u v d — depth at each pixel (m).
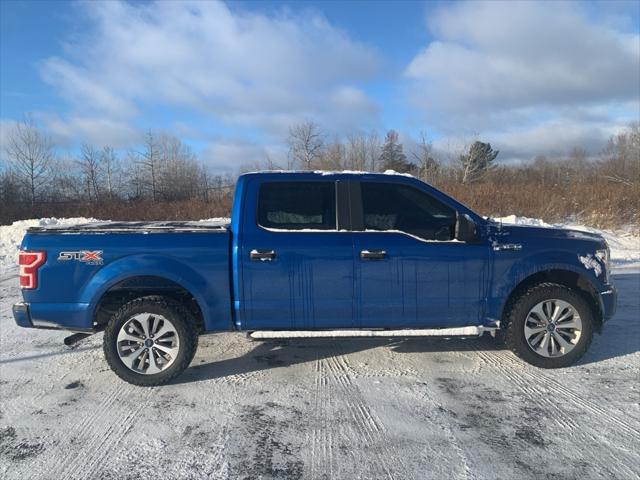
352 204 4.58
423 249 4.49
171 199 37.62
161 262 4.38
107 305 4.68
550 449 3.29
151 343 4.41
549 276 4.93
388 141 42.53
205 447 3.39
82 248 4.36
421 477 3.01
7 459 3.28
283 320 4.50
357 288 4.47
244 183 4.61
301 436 3.52
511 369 4.69
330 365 4.89
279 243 4.43
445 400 4.05
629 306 7.02
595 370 4.63
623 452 3.23
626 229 17.20
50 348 5.55
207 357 5.19
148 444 3.45
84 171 37.19
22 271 4.37
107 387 4.44
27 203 28.30
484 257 4.54
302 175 4.65
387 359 5.03
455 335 4.57
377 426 3.64
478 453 3.25
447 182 25.98
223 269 4.44
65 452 3.36
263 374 4.69
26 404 4.11
